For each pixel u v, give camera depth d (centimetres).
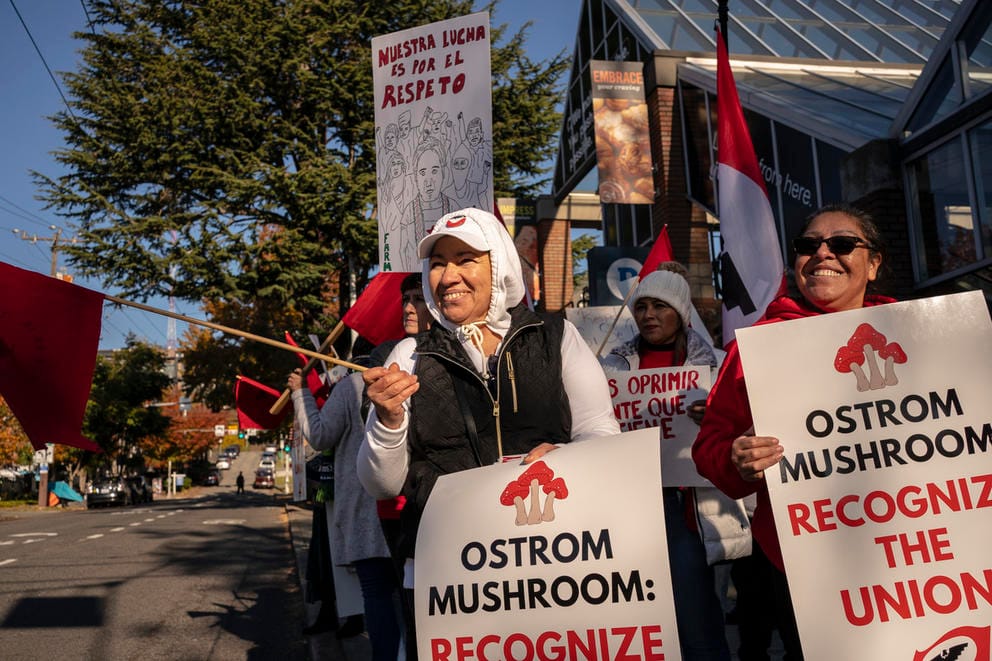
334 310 2353
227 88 2156
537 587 195
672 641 186
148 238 2142
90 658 520
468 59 439
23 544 1363
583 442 202
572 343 230
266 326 2388
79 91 2248
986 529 195
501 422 215
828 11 1570
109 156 2209
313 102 2245
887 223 880
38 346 248
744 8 1562
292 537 1253
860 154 912
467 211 226
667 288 382
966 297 206
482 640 195
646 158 1359
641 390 378
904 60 1421
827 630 193
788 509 201
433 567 201
